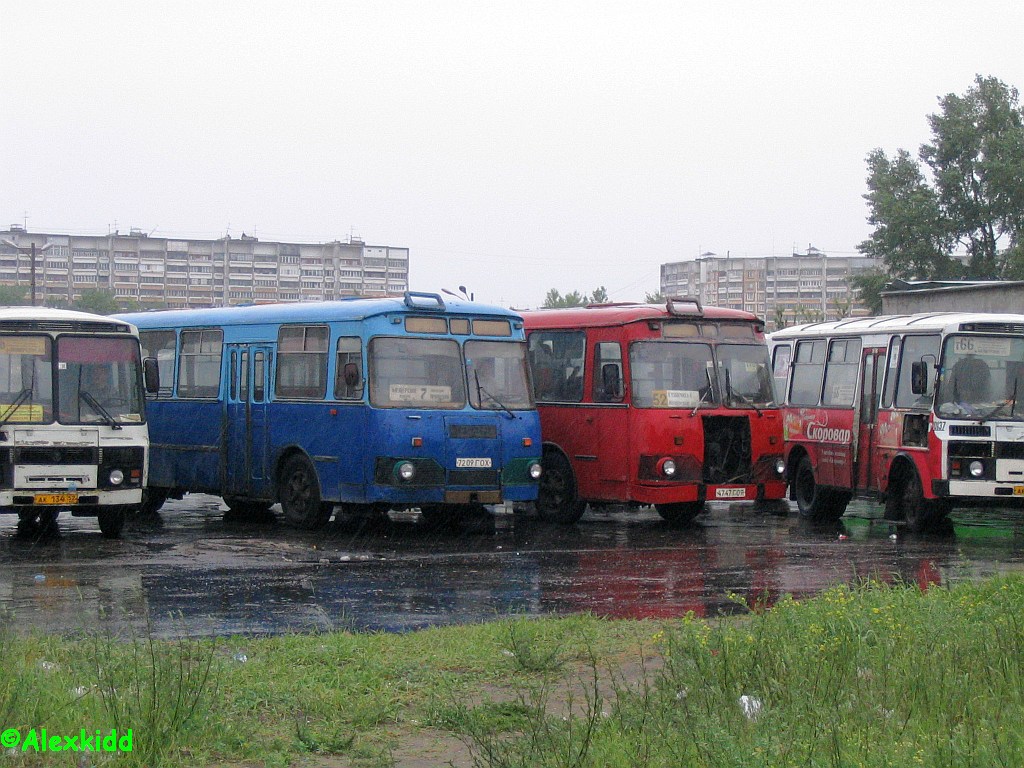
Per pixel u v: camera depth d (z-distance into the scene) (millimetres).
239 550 17188
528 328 22391
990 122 64250
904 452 20203
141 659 9375
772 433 21109
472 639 10938
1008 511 24062
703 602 13477
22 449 17266
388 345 18812
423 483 18656
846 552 17812
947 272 64375
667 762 6996
